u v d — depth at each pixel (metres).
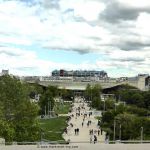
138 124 194.75
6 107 130.25
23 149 49.19
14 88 133.88
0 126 112.31
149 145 51.41
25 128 124.50
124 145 50.84
